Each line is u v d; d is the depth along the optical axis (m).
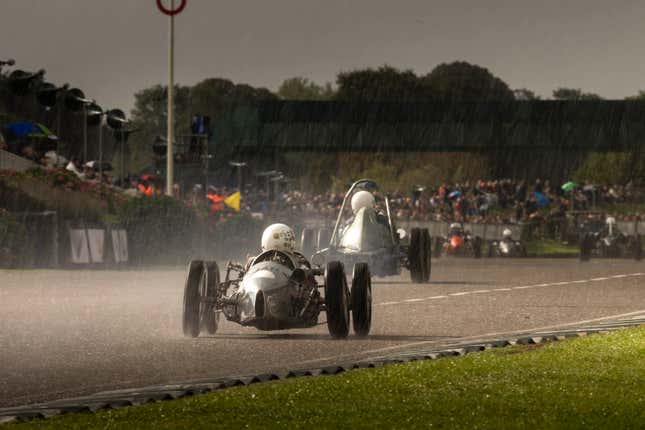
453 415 16.38
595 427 15.48
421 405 17.20
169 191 96.19
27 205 76.88
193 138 106.06
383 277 53.66
